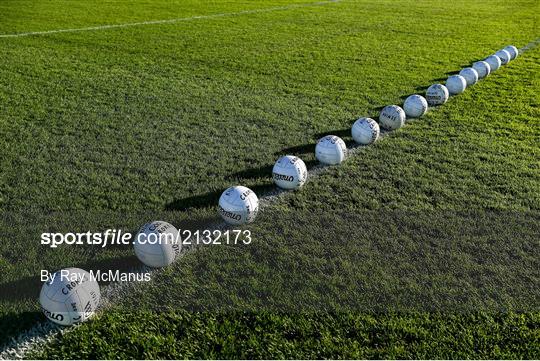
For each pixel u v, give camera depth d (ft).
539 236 18.33
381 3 84.02
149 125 28.81
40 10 65.21
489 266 16.61
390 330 13.80
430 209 20.10
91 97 33.32
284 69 42.04
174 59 44.11
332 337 13.53
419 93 36.65
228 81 38.11
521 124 30.12
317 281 15.80
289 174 21.09
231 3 77.92
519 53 50.88
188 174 23.06
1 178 21.98
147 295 15.23
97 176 22.52
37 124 28.37
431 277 16.05
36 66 40.11
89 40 50.11
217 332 13.71
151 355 12.93
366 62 45.29
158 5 73.15
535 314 14.40
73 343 13.38
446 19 70.38
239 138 27.37
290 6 77.66
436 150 25.99
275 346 13.21
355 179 22.70
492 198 21.03
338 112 32.07
